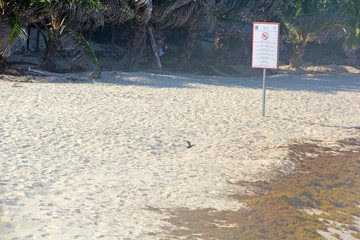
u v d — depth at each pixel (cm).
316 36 2888
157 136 823
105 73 1798
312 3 2786
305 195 518
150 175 575
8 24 1479
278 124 990
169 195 492
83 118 942
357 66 3391
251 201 482
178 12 2059
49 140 742
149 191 503
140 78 1753
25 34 1530
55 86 1387
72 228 371
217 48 2688
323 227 414
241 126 953
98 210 426
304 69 3028
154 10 2041
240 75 2577
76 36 1734
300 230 399
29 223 376
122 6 1834
